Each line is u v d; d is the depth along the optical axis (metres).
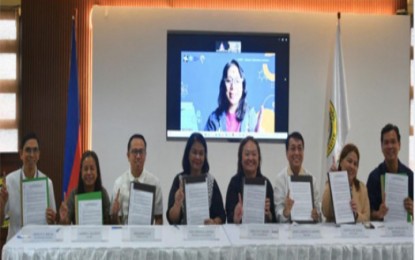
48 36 5.23
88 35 5.25
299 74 5.22
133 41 5.12
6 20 5.25
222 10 5.14
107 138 5.10
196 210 2.88
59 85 5.25
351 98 5.31
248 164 3.17
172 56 5.13
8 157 5.21
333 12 5.37
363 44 5.30
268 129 5.20
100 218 2.89
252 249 2.65
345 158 3.27
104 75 5.10
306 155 5.23
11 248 2.57
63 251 2.57
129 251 2.59
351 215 2.98
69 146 4.56
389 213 3.10
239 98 5.17
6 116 5.25
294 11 5.26
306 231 2.80
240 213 3.03
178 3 5.28
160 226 3.05
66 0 5.23
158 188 3.48
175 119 5.15
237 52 5.16
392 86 5.33
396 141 3.43
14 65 5.26
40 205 2.95
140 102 5.13
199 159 3.18
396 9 5.43
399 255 2.73
